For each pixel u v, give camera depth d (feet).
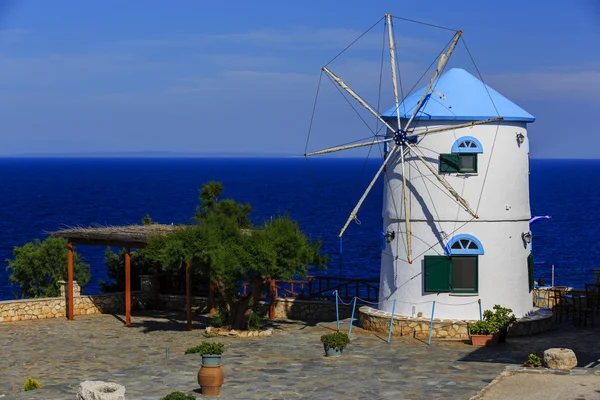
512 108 101.09
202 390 71.20
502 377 73.26
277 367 82.02
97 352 95.76
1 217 407.23
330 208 463.83
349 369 80.74
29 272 146.41
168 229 120.47
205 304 125.08
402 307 102.06
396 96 102.73
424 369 80.38
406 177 101.65
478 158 99.09
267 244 99.45
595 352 88.02
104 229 121.39
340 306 113.91
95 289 201.57
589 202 506.07
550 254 269.64
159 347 97.96
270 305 116.16
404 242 102.12
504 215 99.86
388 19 102.42
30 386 76.33
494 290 99.35
